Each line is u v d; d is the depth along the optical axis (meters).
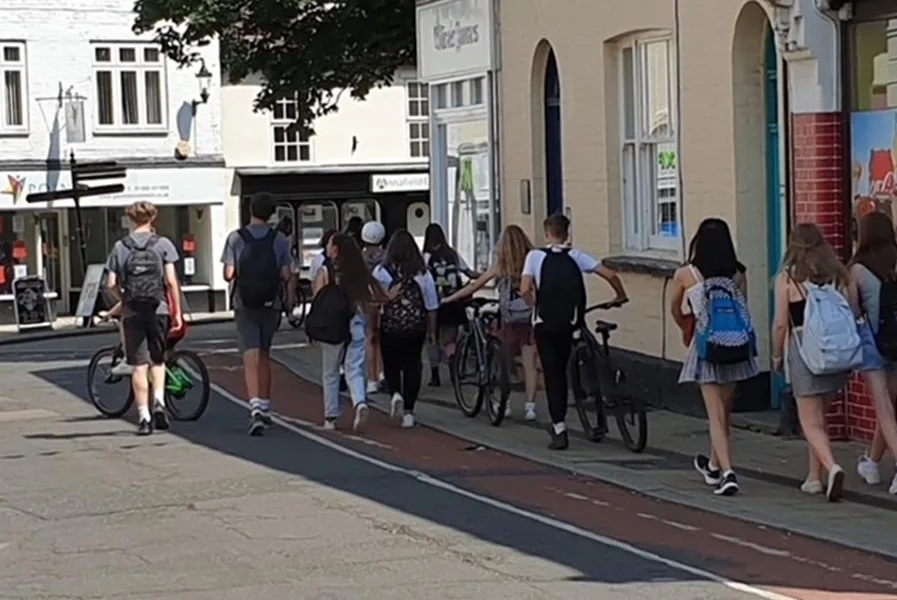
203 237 44.75
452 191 26.11
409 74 46.53
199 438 16.70
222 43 30.45
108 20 42.94
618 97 19.95
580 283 15.58
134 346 17.08
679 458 14.98
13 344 34.78
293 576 10.00
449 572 10.05
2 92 42.03
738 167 16.80
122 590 9.73
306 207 46.16
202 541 11.20
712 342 12.95
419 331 17.11
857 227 14.52
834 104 15.25
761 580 9.86
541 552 10.70
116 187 40.91
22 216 42.50
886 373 12.84
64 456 15.61
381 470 14.42
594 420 16.11
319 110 31.28
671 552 10.75
